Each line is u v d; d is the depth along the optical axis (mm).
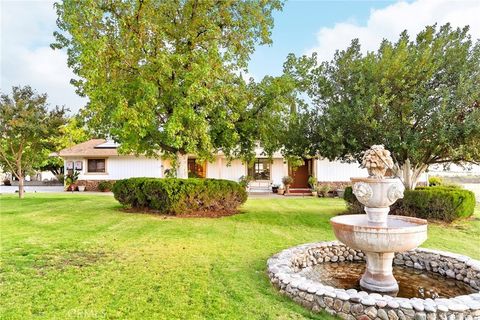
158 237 7797
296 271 5781
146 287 4527
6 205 13586
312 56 11641
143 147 11812
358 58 10938
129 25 10203
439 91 9484
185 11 11297
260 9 11641
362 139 10227
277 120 11742
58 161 31781
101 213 11422
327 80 11320
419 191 10398
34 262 5637
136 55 10445
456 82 9836
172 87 10336
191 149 10594
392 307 3621
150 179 11797
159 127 11477
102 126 11391
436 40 10211
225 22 11648
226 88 10703
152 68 10352
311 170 23859
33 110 15273
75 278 4859
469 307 3588
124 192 12109
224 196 11859
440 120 9117
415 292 5039
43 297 4133
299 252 6090
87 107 11047
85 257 6016
